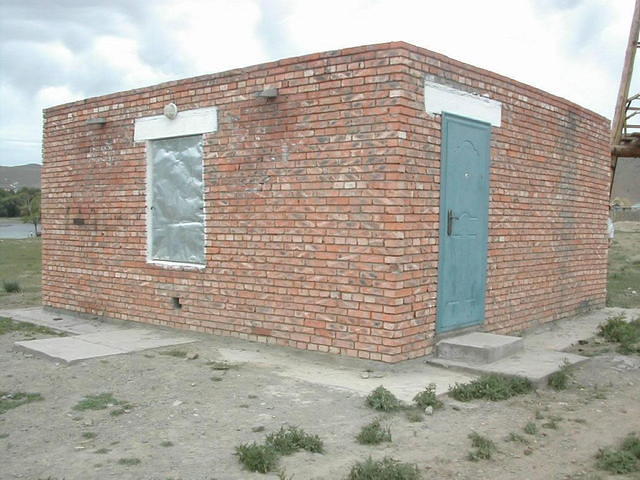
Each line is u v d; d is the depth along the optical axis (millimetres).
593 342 9164
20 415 5824
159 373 7148
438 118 7570
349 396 6355
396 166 6996
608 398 6605
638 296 14805
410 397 6297
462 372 7250
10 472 4598
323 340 7637
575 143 10602
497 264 8852
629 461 4922
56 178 11180
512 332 9281
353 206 7316
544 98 9664
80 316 10859
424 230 7422
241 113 8414
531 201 9531
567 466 4906
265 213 8188
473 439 5305
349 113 7328
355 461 4836
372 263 7176
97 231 10500
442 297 7770
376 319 7168
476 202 8320
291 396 6352
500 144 8727
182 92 9156
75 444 5137
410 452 5059
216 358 7805
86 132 10609
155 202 9703
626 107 17953
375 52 7105
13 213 78750
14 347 8438
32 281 17750
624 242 34781
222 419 5711
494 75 8523
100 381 6867
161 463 4758
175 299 9406
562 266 10508
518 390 6664
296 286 7887
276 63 7980
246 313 8461
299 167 7809
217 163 8719
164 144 9531
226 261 8672
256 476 4551
